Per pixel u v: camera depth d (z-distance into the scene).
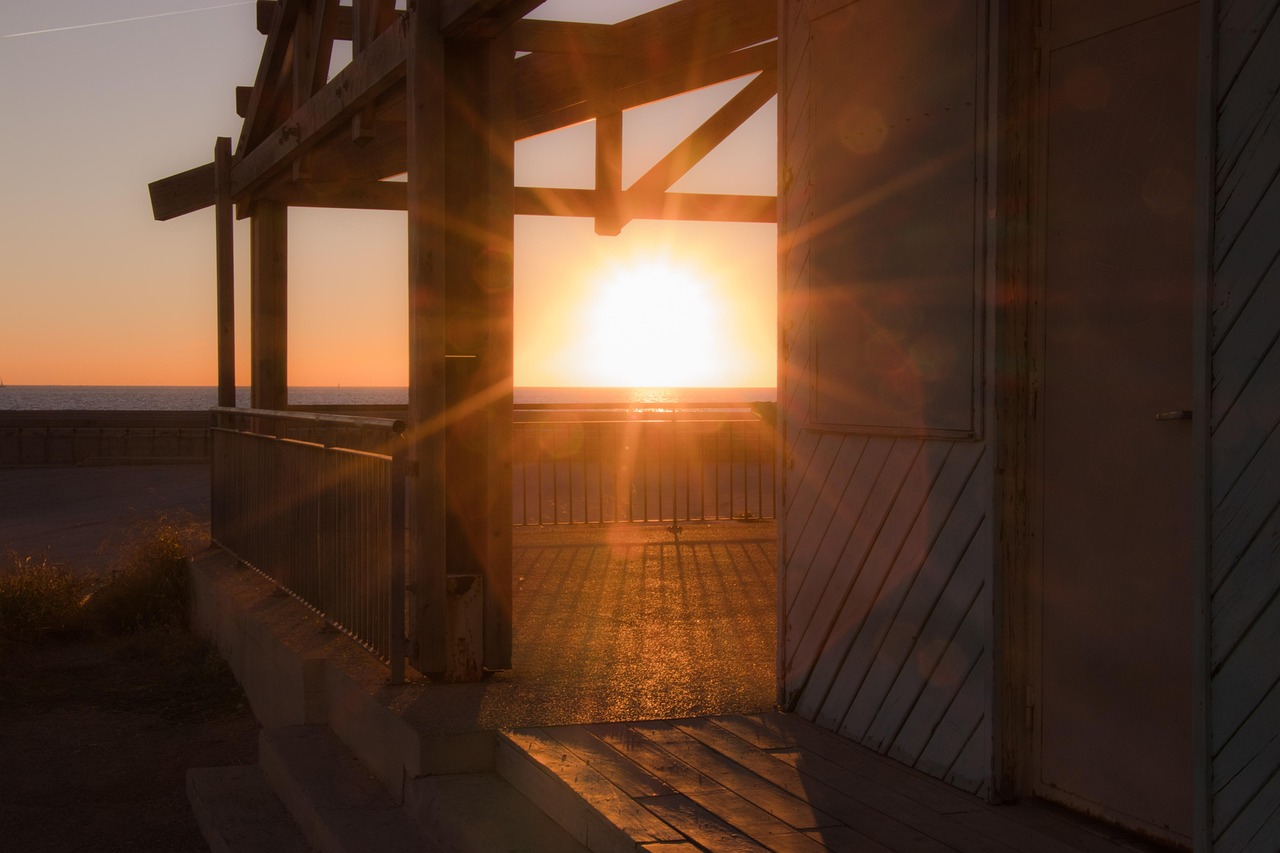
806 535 4.28
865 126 3.95
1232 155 2.37
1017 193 3.42
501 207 4.93
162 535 9.50
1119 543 3.12
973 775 3.42
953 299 3.54
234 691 6.79
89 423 29.97
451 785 3.85
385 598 4.92
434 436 4.70
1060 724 3.31
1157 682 3.00
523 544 9.41
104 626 8.73
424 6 4.64
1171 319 2.97
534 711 4.27
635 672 4.95
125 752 5.89
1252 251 2.32
